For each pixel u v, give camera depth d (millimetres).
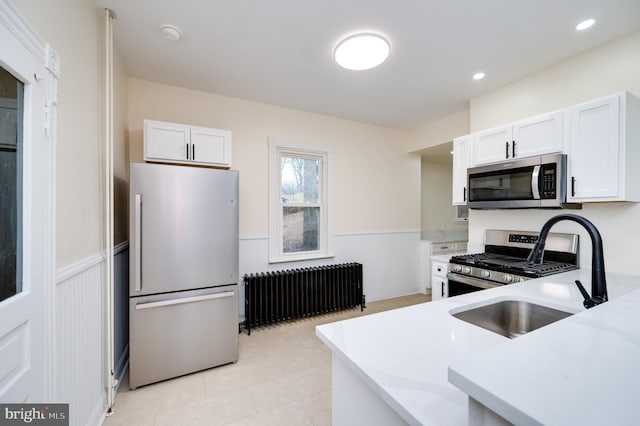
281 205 3236
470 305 1247
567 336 596
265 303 2859
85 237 1440
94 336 1536
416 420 538
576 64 2127
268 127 3094
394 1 1586
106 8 1642
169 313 1973
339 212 3584
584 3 1590
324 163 3488
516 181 2156
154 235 1922
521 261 2275
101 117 1668
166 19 1736
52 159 1122
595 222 2004
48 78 1101
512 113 2543
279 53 2111
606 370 459
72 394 1290
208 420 1594
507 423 402
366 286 3797
